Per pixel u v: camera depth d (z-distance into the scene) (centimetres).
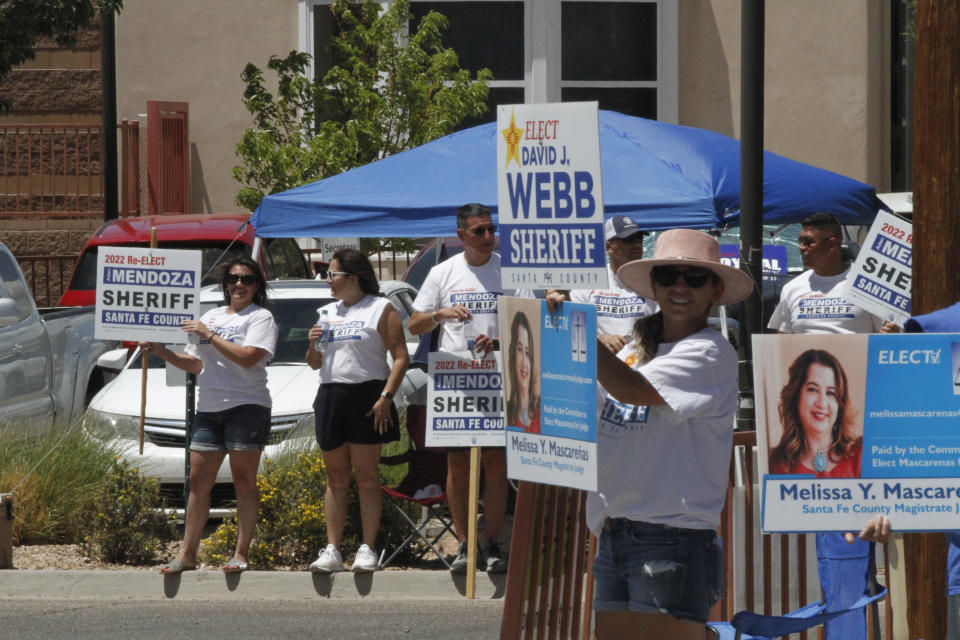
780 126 6091
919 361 1298
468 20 6034
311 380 3334
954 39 1728
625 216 2622
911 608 1634
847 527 1304
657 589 1359
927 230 1745
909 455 1299
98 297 2697
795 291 2678
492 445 2533
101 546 2806
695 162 2969
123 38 6150
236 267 2630
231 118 6122
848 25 6038
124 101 6178
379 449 2614
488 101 6050
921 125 1753
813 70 6066
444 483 2858
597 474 1348
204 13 6106
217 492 3127
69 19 4591
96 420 3256
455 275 2581
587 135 1443
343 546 2770
